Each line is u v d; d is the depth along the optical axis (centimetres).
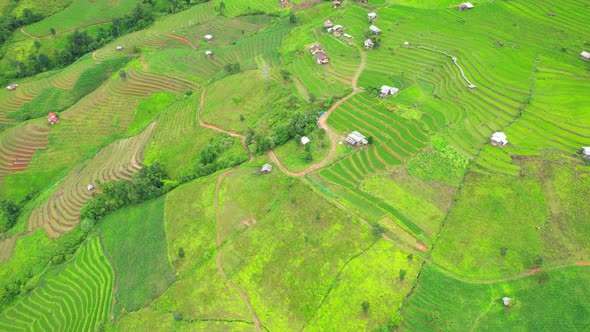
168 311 5628
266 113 8894
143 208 7600
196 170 7850
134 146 9544
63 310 6450
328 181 6744
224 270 5881
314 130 7794
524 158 6519
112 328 5762
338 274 5394
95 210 7850
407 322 4825
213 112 9475
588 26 9744
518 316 4806
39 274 7194
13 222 8688
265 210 6538
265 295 5453
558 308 4812
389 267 5369
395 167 6756
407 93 8344
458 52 9238
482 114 7475
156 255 6512
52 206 8644
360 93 8575
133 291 6134
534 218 5725
